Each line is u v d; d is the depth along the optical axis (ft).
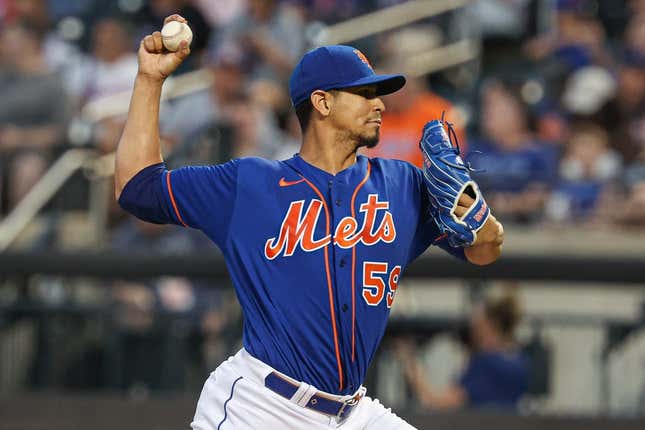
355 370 43.04
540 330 82.43
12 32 112.06
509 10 129.08
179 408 80.18
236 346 85.71
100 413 80.53
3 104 108.58
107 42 119.75
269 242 42.68
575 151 101.45
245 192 43.14
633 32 115.85
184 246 95.09
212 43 124.77
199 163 102.22
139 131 44.04
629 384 81.41
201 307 89.76
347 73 43.27
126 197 43.91
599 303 92.68
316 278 42.27
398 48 120.88
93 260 83.66
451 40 129.59
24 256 84.07
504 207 97.71
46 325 87.45
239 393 42.83
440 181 42.68
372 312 42.78
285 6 125.70
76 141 103.86
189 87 112.78
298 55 121.29
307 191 43.09
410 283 90.12
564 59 118.21
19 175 103.55
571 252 79.97
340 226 42.60
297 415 42.63
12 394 81.35
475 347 81.61
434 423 77.92
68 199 102.73
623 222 95.96
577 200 97.19
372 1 134.21
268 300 42.52
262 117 107.34
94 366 86.58
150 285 88.89
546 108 112.27
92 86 118.73
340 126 43.55
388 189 43.80
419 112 99.81
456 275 80.33
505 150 102.32
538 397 81.82
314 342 42.27
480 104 115.24
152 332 86.38
